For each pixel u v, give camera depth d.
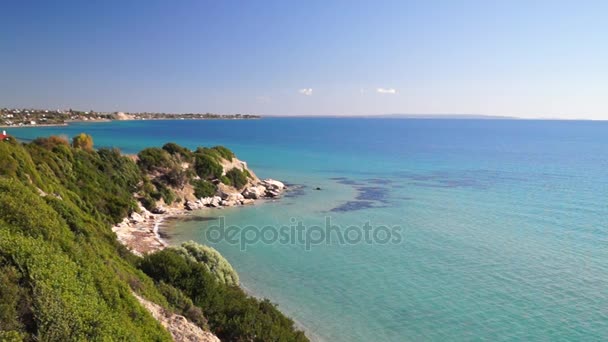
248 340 19.38
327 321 27.05
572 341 24.73
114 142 152.00
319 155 131.75
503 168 103.75
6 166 27.66
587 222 51.62
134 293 17.62
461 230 48.31
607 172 95.69
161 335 15.12
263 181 78.81
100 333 12.06
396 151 148.38
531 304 29.25
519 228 49.12
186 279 22.36
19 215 15.54
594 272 34.88
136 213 50.69
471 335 25.48
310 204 63.25
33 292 11.62
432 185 79.88
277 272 34.88
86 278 14.41
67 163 47.78
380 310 28.53
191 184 64.69
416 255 39.38
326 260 37.91
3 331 9.98
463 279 33.62
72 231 19.86
